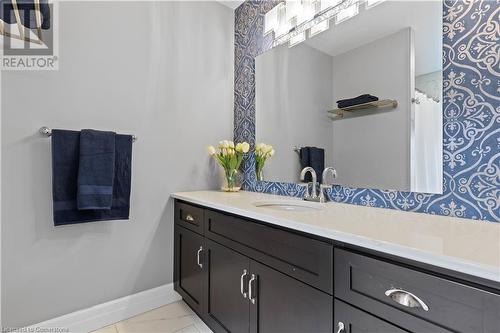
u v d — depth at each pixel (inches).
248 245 48.2
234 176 79.4
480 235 31.4
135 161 68.1
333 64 59.0
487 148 38.4
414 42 46.1
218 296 56.1
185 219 69.1
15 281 52.7
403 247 27.3
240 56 86.2
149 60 70.5
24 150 53.4
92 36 61.6
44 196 55.5
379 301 29.5
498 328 21.9
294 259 39.4
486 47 38.4
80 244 60.1
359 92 54.2
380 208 50.7
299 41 66.5
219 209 55.3
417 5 45.8
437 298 25.2
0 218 51.1
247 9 83.7
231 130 88.2
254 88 80.7
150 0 70.9
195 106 79.4
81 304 60.2
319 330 35.7
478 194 39.3
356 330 31.5
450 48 41.9
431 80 43.9
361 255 31.2
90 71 61.2
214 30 83.9
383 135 50.4
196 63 79.7
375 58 51.6
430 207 44.4
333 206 53.6
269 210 48.3
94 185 56.6
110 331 61.2
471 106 39.8
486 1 38.4
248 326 47.9
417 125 45.6
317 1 61.0
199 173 80.4
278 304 42.0
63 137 55.1
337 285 33.6
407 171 47.0
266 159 75.9
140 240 69.1
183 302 74.7
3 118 51.3
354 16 55.1
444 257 24.5
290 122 68.9
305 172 63.1
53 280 56.8
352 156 55.4
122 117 65.9
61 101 57.5
